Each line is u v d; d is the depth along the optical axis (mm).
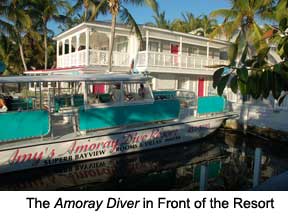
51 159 9695
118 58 20984
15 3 25625
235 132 16344
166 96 15984
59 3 29922
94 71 19312
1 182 8938
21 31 29484
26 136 9148
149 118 12172
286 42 2570
